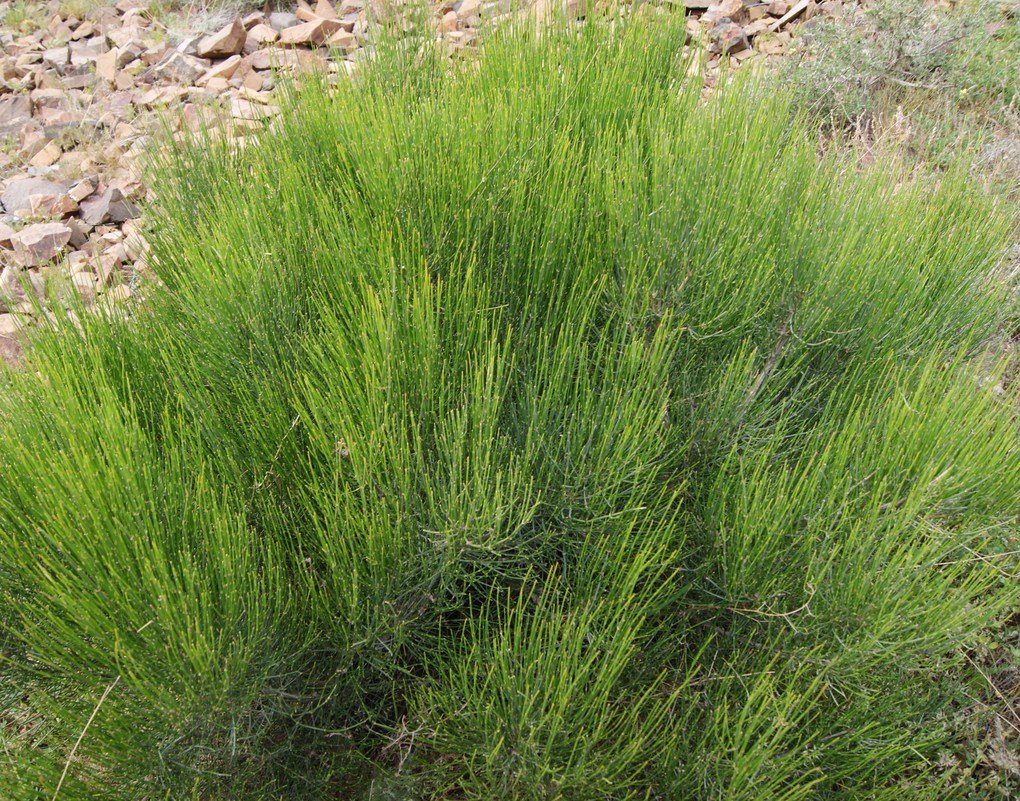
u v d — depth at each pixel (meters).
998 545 1.05
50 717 0.93
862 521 0.91
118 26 3.12
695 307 1.09
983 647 1.02
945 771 0.98
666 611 1.00
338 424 0.91
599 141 1.37
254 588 0.83
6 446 0.93
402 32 1.83
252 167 1.63
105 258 1.90
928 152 1.85
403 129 1.31
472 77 1.63
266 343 1.09
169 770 0.84
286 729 0.93
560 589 1.00
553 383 0.98
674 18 1.79
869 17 2.14
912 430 0.93
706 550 1.00
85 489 0.79
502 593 1.03
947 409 0.93
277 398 1.01
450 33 2.54
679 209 1.09
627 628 0.83
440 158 1.23
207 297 1.07
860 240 1.16
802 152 1.24
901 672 0.94
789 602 0.92
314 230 1.23
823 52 2.10
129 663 0.77
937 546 0.88
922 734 0.95
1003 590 0.92
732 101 1.29
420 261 1.09
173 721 0.80
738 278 1.09
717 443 1.05
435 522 0.91
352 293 1.03
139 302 1.36
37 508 0.88
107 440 0.87
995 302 1.24
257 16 2.96
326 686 0.96
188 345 1.18
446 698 0.87
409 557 0.90
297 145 1.55
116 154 2.29
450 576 0.92
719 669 0.96
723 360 1.12
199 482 0.86
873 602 0.83
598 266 1.19
